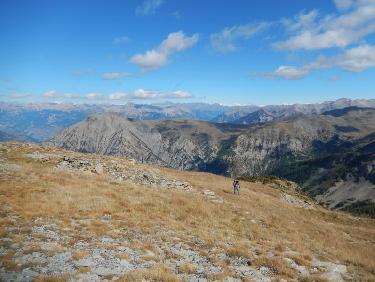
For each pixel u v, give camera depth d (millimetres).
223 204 44188
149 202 35562
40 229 23312
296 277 22000
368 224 64625
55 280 16000
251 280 20219
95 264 18781
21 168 41188
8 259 17750
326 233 44438
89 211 29172
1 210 25719
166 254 22750
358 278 24922
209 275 19703
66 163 48812
